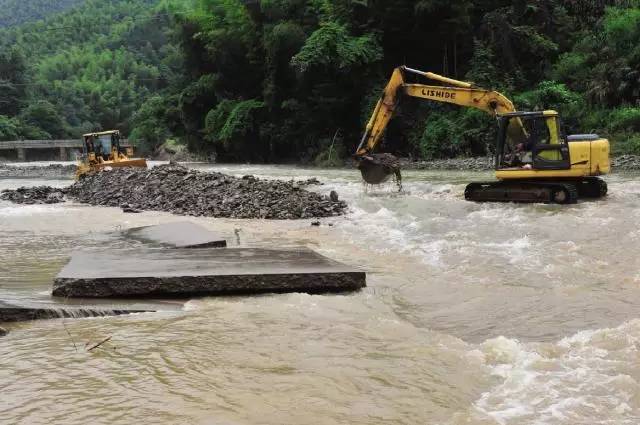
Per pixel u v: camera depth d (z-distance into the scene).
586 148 14.34
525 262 8.25
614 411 3.68
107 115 112.00
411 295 6.90
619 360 4.54
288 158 43.00
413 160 33.38
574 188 14.04
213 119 44.69
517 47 35.94
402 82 18.05
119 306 6.26
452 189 18.11
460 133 32.31
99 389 3.93
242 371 4.29
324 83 37.97
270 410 3.63
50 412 3.57
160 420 3.46
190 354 4.65
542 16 36.59
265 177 26.48
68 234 12.29
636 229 10.23
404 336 5.19
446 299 6.67
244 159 45.62
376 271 8.14
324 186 20.66
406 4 36.09
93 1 193.50
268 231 12.25
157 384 4.02
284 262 7.74
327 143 38.41
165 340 5.02
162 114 52.88
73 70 137.62
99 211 17.25
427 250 9.44
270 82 40.91
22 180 36.38
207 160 51.81
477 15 38.09
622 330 5.24
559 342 5.05
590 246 9.11
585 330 5.41
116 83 124.19
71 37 162.25
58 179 37.16
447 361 4.56
